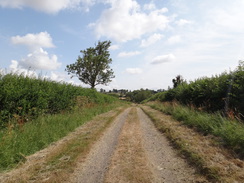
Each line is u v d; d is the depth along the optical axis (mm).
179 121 8844
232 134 4875
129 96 104125
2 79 6430
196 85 12648
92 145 5359
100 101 20406
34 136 5367
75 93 12578
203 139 5406
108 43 33594
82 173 3586
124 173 3521
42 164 3916
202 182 3148
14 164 3881
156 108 18297
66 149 4848
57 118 7953
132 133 7117
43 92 8203
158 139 6227
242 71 7699
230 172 3277
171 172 3633
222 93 8898
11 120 6000
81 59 31672
